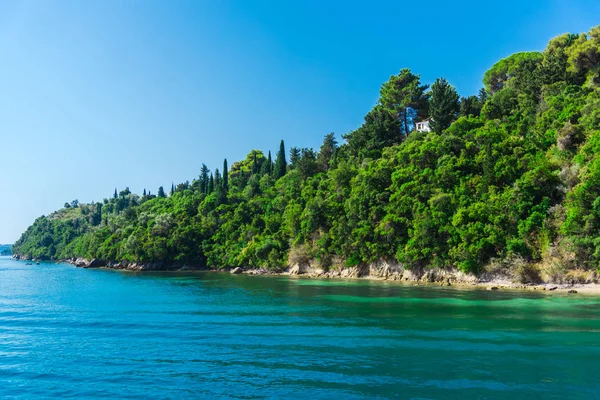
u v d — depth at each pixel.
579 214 58.97
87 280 103.06
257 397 21.94
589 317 39.69
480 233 67.62
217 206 151.75
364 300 53.81
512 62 123.00
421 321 39.16
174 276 111.38
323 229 101.88
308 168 133.25
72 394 23.69
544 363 26.22
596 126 67.81
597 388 22.22
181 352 30.72
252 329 37.47
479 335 33.41
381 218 86.25
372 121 125.62
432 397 21.34
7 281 102.44
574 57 88.56
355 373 25.16
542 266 62.62
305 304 51.47
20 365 28.86
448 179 77.06
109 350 31.97
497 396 21.33
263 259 113.56
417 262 78.50
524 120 84.06
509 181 71.62
